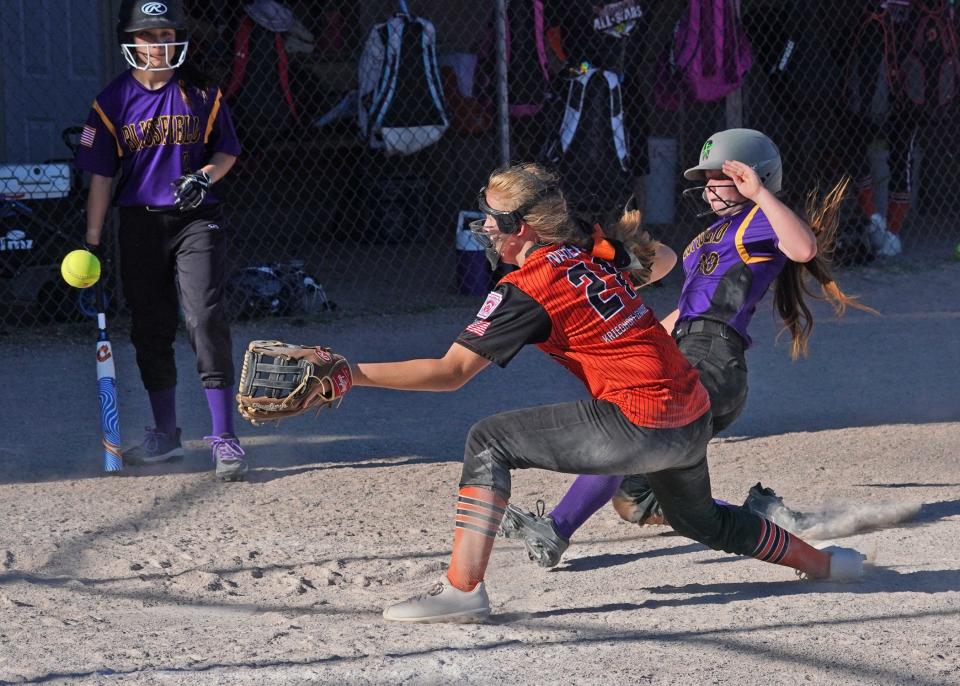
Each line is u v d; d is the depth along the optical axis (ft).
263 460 73.36
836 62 142.31
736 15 133.80
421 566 53.01
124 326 111.34
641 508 57.62
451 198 163.12
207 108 68.44
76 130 113.91
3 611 45.88
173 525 59.72
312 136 145.28
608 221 46.11
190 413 85.05
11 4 130.11
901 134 144.36
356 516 61.77
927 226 166.40
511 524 51.88
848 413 84.94
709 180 53.52
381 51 129.08
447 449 76.43
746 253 52.24
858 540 56.59
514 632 42.24
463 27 160.25
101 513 61.46
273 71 133.18
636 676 37.24
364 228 155.84
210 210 68.69
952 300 125.70
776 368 98.43
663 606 45.78
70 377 94.12
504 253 42.34
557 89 124.26
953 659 38.78
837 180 145.38
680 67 133.18
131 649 40.19
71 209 112.16
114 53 131.44
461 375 40.78
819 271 53.98
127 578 51.19
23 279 120.37
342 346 106.52
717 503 47.44
